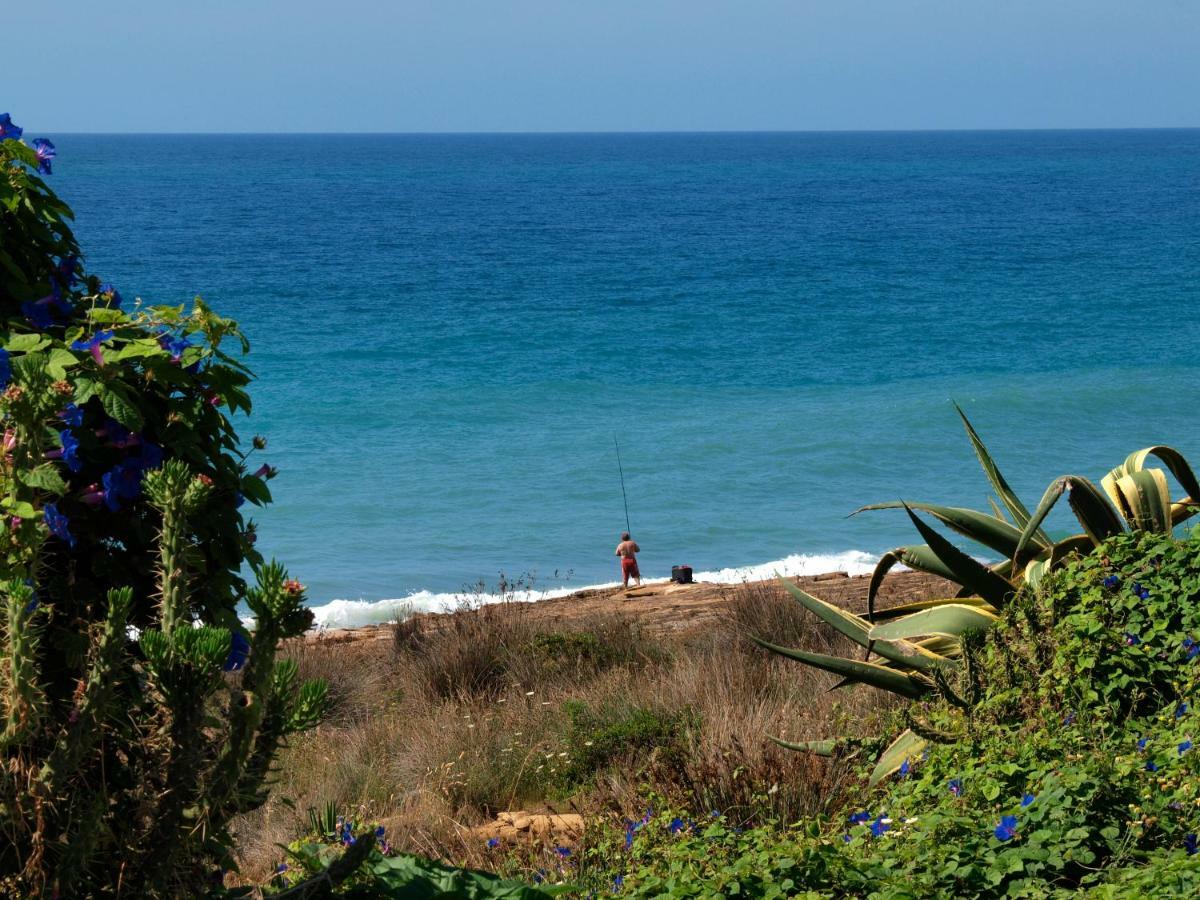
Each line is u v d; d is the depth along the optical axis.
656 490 35.53
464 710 11.07
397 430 43.81
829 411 46.09
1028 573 7.36
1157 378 52.03
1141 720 5.96
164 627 3.06
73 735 2.93
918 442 41.09
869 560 27.83
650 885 4.91
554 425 45.00
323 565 28.80
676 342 65.81
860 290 90.19
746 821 6.49
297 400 48.69
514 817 7.94
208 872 3.42
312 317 74.31
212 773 3.02
